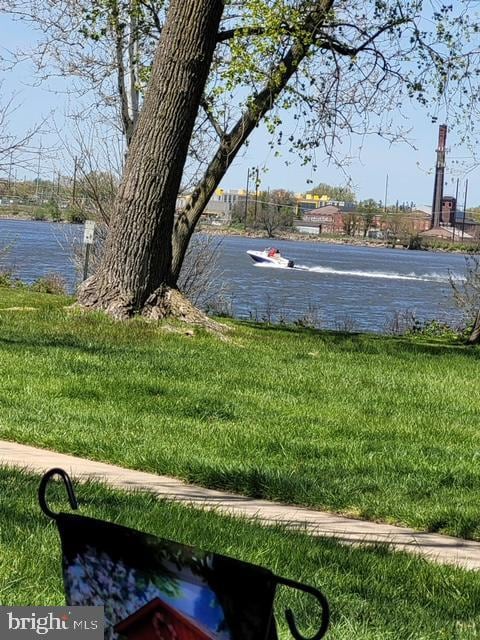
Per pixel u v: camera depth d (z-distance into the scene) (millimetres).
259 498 8484
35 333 17125
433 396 14523
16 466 8109
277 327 23500
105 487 7492
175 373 14297
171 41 19281
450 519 7914
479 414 13375
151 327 18922
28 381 12641
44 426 10227
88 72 26703
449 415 13102
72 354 15047
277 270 81438
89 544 2434
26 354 14680
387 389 14867
